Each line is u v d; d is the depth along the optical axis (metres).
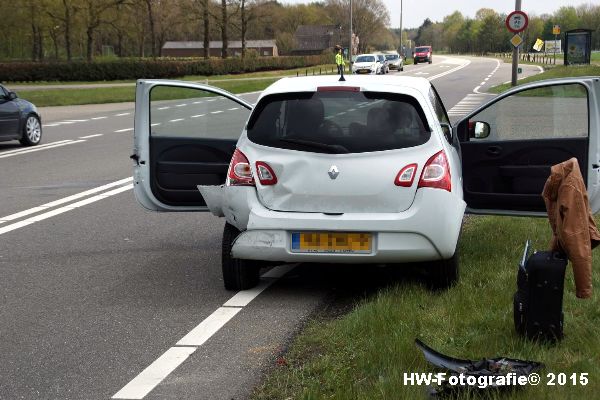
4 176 12.77
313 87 5.64
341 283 6.18
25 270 6.81
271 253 5.48
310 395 3.67
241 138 5.73
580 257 4.15
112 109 29.81
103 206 9.96
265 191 5.52
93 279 6.48
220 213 6.09
